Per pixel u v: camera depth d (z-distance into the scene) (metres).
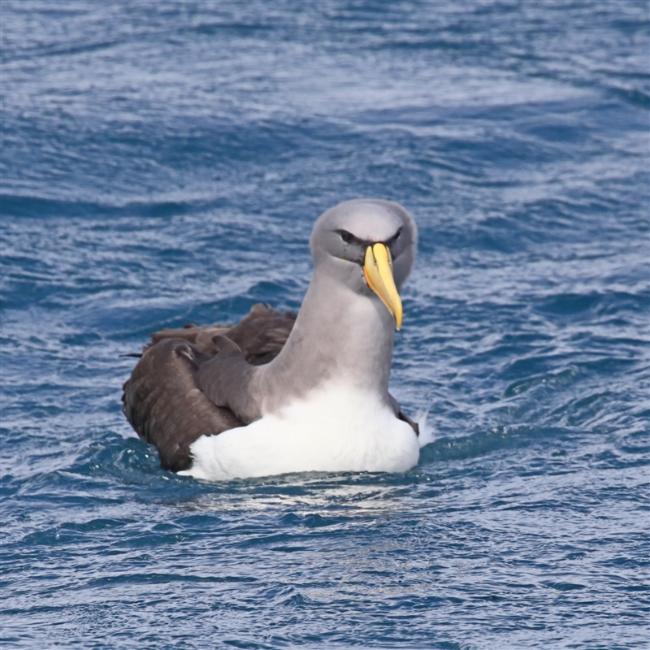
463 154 24.48
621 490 13.30
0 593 11.34
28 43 30.19
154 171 23.45
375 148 24.48
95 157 23.70
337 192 22.81
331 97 27.05
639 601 11.00
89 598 11.21
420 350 17.39
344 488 13.48
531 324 18.16
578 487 13.39
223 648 10.36
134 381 14.93
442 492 13.40
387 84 27.98
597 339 17.64
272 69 28.75
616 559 11.74
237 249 20.69
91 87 27.06
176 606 11.03
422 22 32.47
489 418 15.48
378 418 13.80
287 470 13.67
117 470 14.13
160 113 25.56
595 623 10.65
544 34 31.67
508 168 24.20
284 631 10.62
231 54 29.75
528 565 11.67
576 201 22.75
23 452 14.58
